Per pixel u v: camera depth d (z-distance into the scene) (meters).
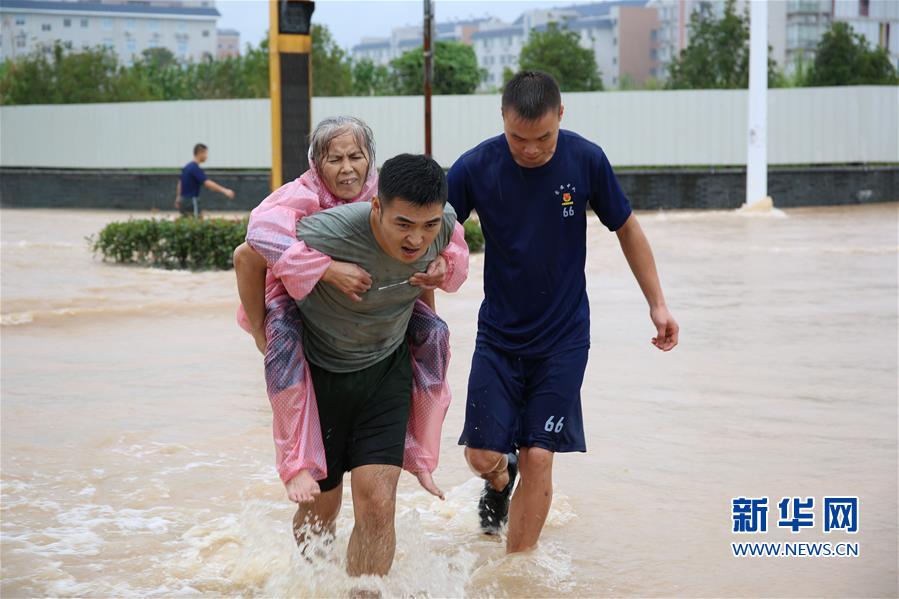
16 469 6.01
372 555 4.24
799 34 64.69
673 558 4.77
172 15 107.31
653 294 4.80
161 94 38.97
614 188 4.70
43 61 34.34
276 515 5.28
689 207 26.94
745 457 6.18
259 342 4.29
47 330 10.53
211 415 7.20
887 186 27.62
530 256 4.63
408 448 4.46
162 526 5.15
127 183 29.98
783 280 13.75
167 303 12.06
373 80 40.41
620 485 5.74
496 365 4.71
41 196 31.12
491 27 124.25
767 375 8.25
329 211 4.03
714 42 32.03
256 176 28.61
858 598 4.34
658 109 26.84
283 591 4.34
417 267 4.09
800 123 26.89
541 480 4.67
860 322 10.58
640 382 8.04
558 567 4.66
